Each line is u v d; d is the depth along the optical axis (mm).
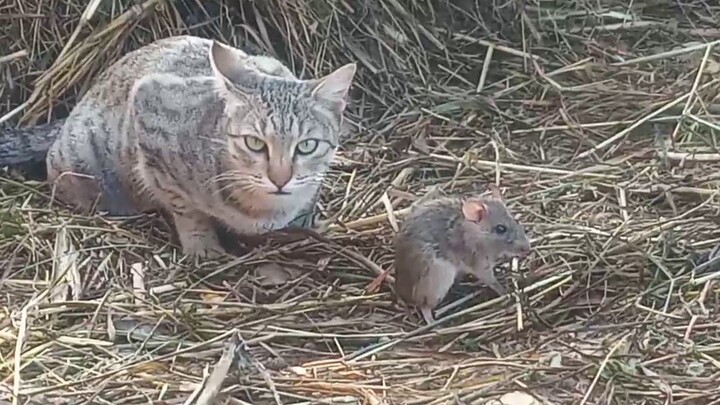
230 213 1443
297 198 1435
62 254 1419
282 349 1301
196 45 1555
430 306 1352
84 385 1227
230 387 1208
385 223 1512
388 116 1785
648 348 1286
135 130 1473
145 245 1459
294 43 1812
